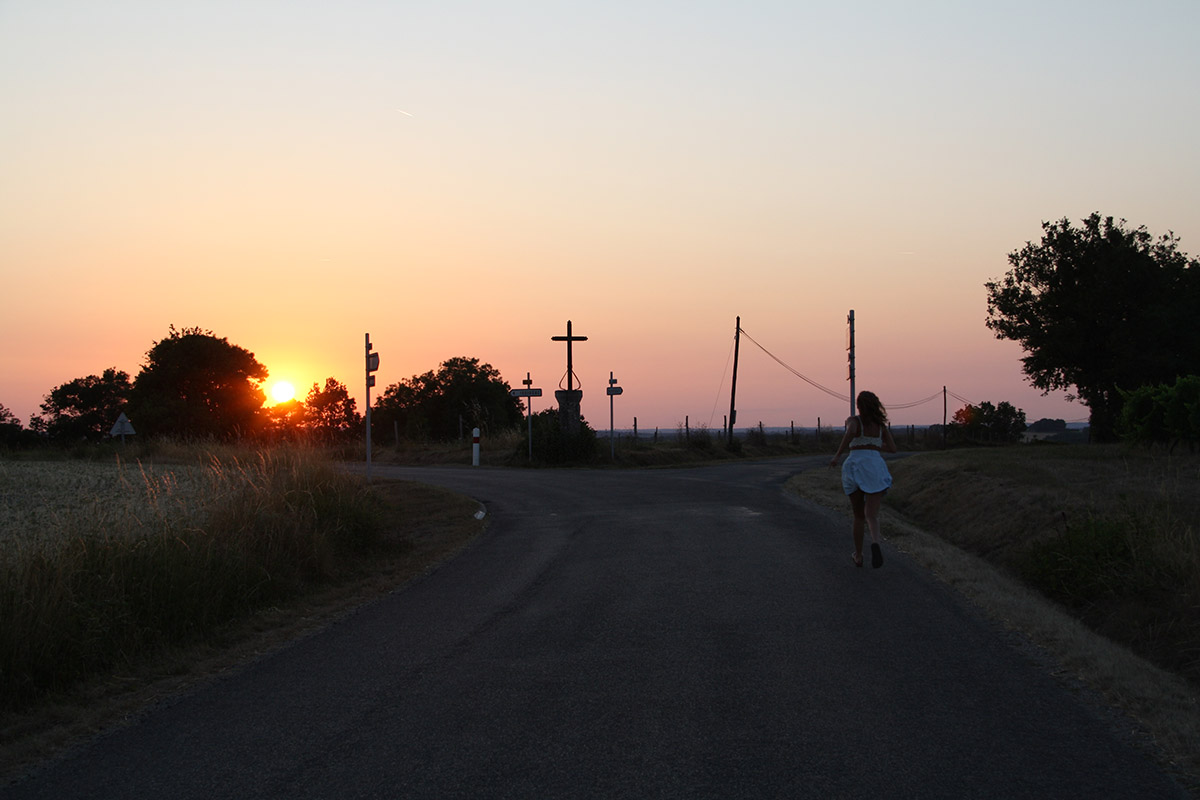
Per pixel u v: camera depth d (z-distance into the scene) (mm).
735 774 3986
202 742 4715
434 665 6070
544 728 4684
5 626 6133
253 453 16672
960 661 5777
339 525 11695
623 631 6844
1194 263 38406
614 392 36625
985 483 15430
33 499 13703
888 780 3877
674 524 13555
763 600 7789
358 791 3943
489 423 47125
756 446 54531
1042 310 39812
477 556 11336
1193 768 3947
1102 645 6086
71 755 4633
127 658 6637
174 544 8562
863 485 8750
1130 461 16281
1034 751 4188
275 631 7566
